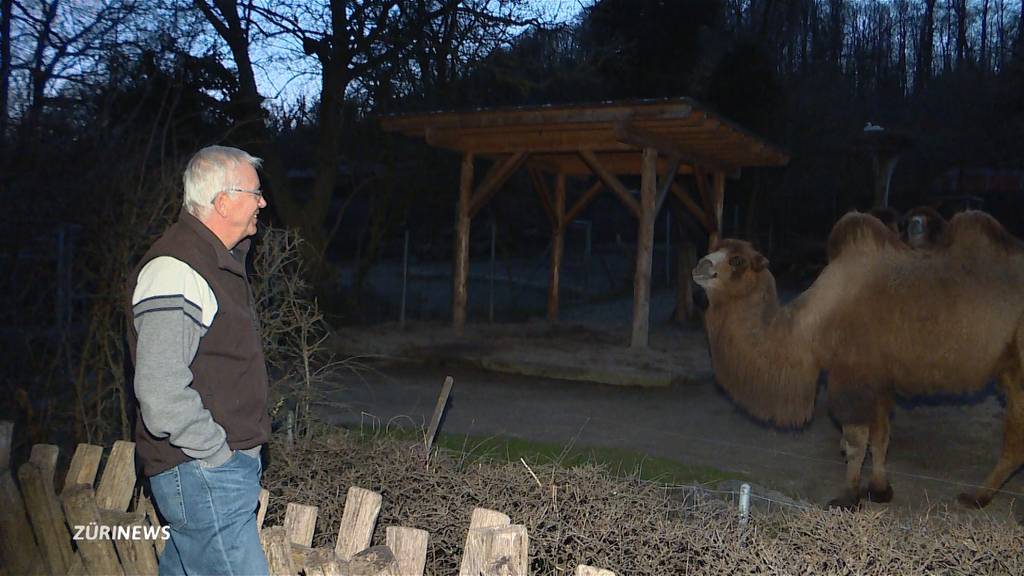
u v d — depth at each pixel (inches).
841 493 221.6
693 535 135.6
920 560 131.0
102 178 213.2
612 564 134.4
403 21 558.6
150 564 123.4
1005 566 129.9
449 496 149.0
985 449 278.8
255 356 105.7
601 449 271.3
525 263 997.2
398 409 327.0
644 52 879.7
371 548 103.3
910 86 1451.8
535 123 411.8
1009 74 1065.5
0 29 372.5
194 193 102.6
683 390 377.1
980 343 197.6
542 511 140.2
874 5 1606.8
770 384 214.7
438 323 562.3
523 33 613.3
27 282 230.1
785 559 129.4
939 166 1066.7
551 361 413.1
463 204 498.9
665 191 452.1
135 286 99.0
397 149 620.7
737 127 422.0
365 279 650.8
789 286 887.1
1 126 234.1
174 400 93.1
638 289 440.8
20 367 217.6
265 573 102.3
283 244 251.4
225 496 99.7
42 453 131.3
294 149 650.2
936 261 205.3
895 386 210.1
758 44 877.2
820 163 1005.2
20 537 131.4
